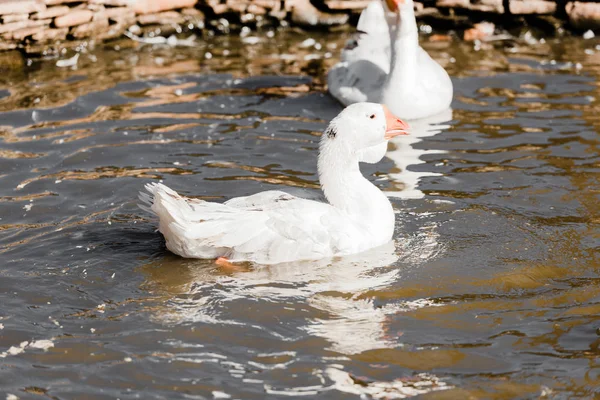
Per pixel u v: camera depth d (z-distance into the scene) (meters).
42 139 11.90
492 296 8.24
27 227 9.45
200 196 10.27
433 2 17.69
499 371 7.05
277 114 13.14
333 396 6.69
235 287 8.35
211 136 12.17
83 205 10.02
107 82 14.41
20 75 14.70
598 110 13.18
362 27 14.46
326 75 15.18
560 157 11.48
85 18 15.82
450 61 15.91
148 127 12.45
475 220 9.79
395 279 8.55
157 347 7.31
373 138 9.34
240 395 6.68
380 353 7.30
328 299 8.16
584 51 16.41
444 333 7.62
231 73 15.14
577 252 9.05
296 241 8.84
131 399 6.60
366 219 9.20
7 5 14.76
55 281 8.34
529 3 17.30
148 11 16.75
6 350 7.20
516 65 15.60
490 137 12.27
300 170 11.09
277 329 7.64
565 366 7.11
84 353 7.19
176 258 8.89
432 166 11.31
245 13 17.45
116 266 8.69
